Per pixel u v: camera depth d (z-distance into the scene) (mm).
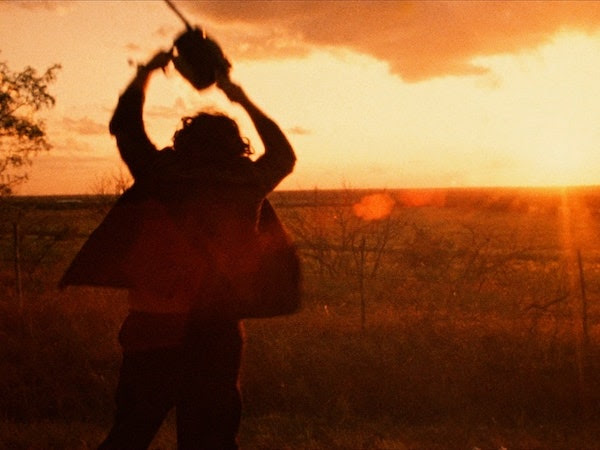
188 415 2594
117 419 2652
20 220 23219
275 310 2627
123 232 2545
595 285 21141
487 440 6945
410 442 6812
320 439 6898
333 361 9312
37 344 9508
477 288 17047
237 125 2695
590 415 8148
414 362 9328
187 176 2574
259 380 8641
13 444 6137
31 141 21203
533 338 10273
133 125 2611
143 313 2559
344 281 21156
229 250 2562
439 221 56094
